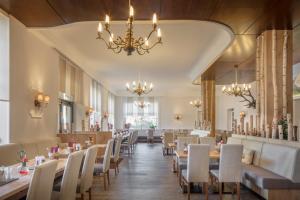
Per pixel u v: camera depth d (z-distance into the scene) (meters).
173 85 18.80
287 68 6.54
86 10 5.44
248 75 12.52
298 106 10.88
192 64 12.15
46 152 7.04
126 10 5.41
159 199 5.39
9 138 5.88
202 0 4.96
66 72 10.08
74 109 11.30
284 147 5.18
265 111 6.60
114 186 6.44
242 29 6.48
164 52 10.08
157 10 5.39
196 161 5.24
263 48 6.65
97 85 15.08
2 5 5.29
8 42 5.81
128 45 4.35
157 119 21.38
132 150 14.29
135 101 21.62
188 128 21.23
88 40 8.70
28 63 6.79
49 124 8.18
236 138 7.92
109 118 18.69
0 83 5.81
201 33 7.96
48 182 3.08
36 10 5.53
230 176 5.22
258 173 5.25
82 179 4.47
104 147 8.34
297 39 7.60
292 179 4.77
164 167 9.15
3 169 3.30
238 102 17.23
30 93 6.91
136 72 14.09
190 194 5.76
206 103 13.62
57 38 8.28
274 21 5.99
